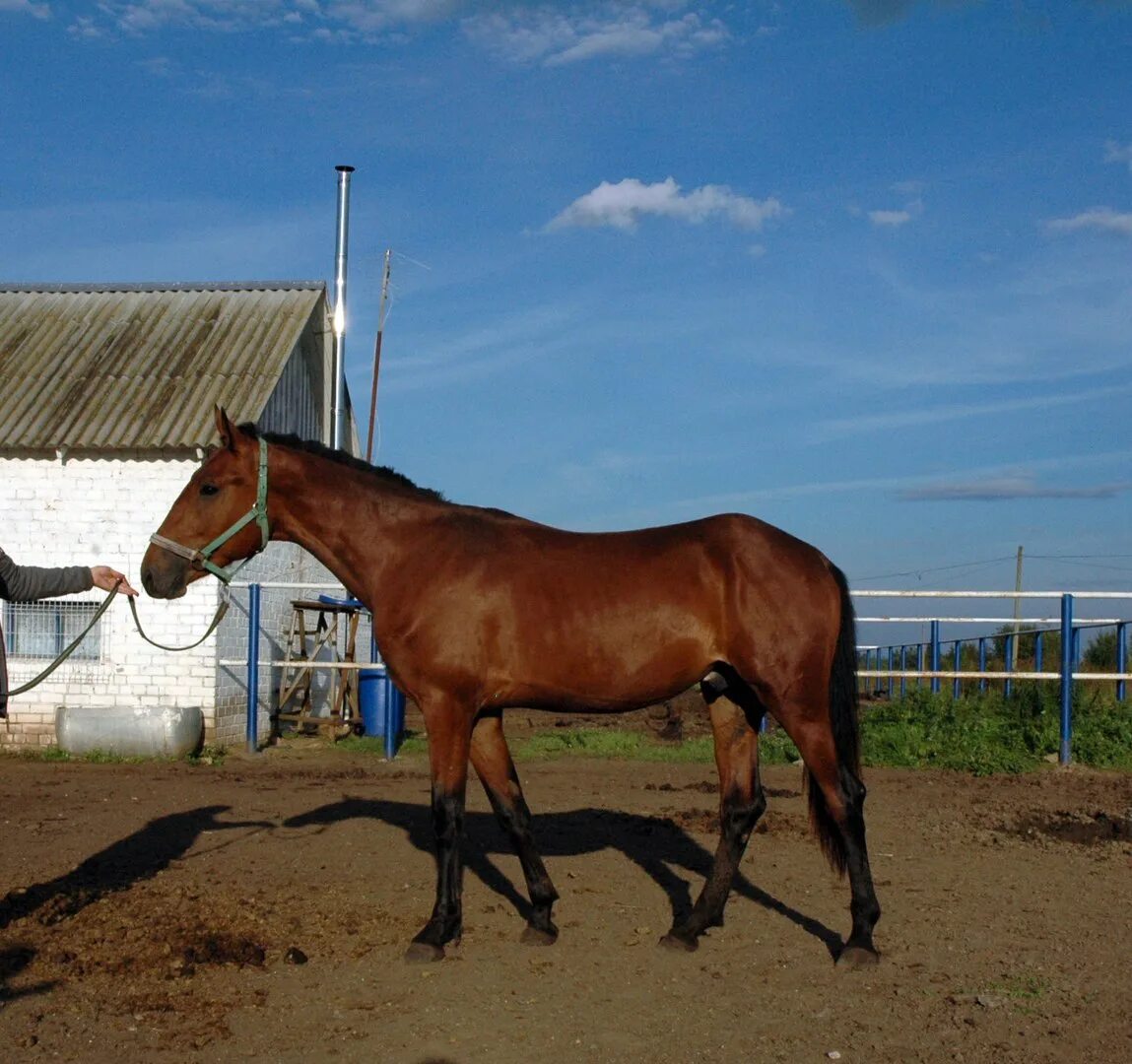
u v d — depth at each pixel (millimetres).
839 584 5535
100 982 5047
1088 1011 4758
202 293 17734
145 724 12836
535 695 5527
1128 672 14609
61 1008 4738
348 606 15008
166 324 16844
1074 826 8742
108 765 12477
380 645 5695
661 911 6262
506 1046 4402
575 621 5430
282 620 15734
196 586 13938
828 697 5391
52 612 14102
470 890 6691
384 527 5770
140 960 5293
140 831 8328
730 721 5812
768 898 6543
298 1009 4781
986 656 22578
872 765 12125
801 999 4910
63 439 14125
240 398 14789
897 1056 4312
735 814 5762
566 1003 4863
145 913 6047
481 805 9391
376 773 11773
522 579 5508
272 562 15398
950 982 5109
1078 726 12711
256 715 13227
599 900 6473
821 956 5492
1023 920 6102
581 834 8242
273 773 11703
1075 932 5887
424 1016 4707
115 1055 4301
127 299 17672
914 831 8523
